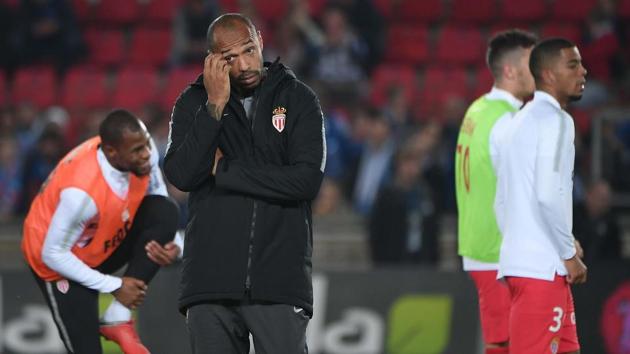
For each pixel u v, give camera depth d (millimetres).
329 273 32312
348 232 38344
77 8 53531
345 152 40375
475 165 20047
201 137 16016
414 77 48125
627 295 32219
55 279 19672
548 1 53719
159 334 31281
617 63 46938
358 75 46062
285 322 16516
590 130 42062
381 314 32281
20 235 37938
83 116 45969
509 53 20297
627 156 35562
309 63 45719
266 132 16578
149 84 48438
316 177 16422
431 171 37344
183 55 48312
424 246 35281
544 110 18250
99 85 48562
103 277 19516
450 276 32469
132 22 53562
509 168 18562
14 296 31469
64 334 19891
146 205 19906
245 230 16422
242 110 16578
